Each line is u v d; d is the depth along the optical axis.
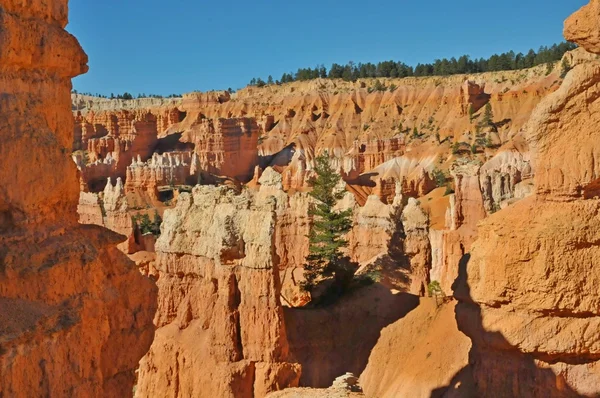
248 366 32.38
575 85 19.80
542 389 20.67
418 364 31.88
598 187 20.17
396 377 33.25
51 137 13.70
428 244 45.91
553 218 20.22
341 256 46.66
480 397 22.17
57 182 13.77
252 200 35.81
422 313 36.09
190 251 35.53
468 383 23.92
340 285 42.28
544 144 20.47
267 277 32.50
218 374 32.19
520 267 20.67
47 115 14.12
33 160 13.22
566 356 20.52
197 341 34.00
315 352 37.25
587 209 19.98
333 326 38.41
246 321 32.72
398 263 45.69
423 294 44.59
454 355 30.20
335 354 37.22
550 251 20.11
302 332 37.88
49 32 14.08
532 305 20.52
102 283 14.91
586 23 19.58
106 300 14.75
